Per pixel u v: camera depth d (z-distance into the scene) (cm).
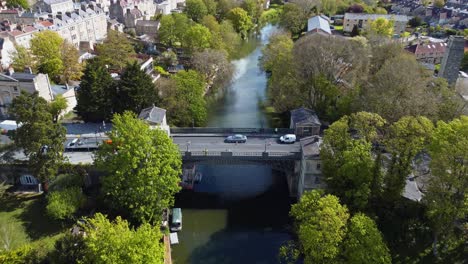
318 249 5194
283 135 9131
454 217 5622
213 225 7419
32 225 6625
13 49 12888
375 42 12781
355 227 5275
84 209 6938
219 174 9125
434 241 6062
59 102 9856
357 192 5975
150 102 9644
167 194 6819
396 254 6144
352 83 10019
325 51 10038
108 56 13200
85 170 7588
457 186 5306
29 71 10381
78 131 9369
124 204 6394
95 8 17475
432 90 8662
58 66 12069
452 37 10619
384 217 6425
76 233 5894
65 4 18962
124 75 9475
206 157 7938
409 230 6391
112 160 6462
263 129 9312
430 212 5866
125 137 6500
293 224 7344
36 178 7162
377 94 8538
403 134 6038
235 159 7956
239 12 19662
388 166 6525
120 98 9544
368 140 6706
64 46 12444
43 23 14525
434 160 5516
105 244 4750
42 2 17812
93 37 17012
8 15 15388
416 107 7812
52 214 6506
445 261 5956
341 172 6194
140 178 6297
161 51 16200
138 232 5053
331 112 9831
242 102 12862
